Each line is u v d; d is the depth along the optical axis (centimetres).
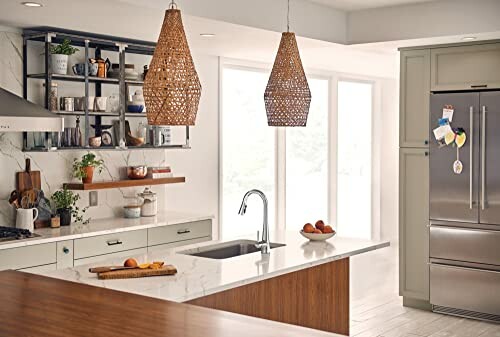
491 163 568
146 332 128
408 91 621
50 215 541
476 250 579
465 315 594
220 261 387
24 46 530
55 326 133
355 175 949
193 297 307
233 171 748
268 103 392
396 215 1005
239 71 750
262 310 377
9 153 526
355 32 615
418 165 618
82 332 129
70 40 537
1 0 413
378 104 977
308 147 861
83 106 547
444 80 600
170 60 299
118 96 604
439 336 530
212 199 715
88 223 562
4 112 459
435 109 599
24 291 162
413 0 564
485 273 575
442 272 600
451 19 557
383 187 989
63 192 554
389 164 995
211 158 711
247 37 570
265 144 791
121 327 131
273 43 607
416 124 617
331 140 892
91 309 145
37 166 547
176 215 616
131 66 587
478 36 553
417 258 621
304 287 410
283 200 815
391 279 745
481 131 571
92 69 554
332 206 898
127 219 588
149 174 626
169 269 349
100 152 595
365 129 965
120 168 612
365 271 787
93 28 521
